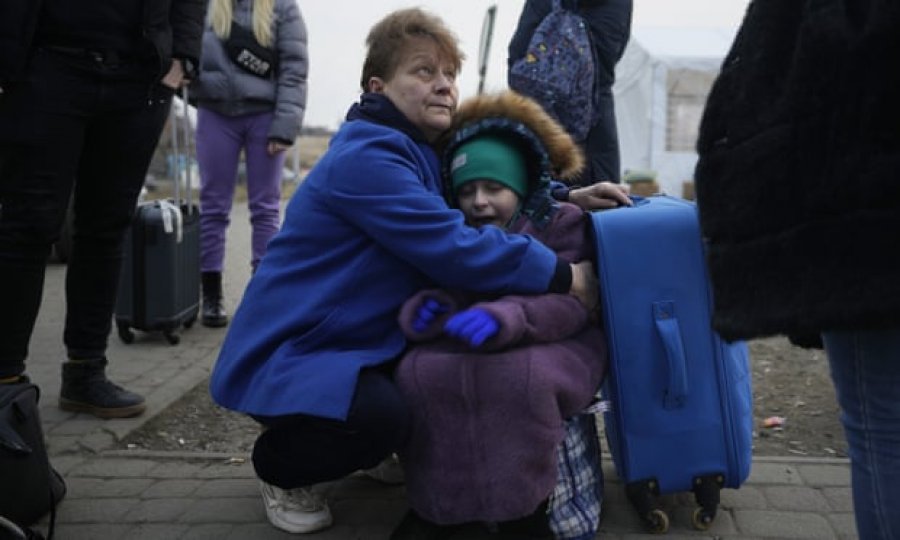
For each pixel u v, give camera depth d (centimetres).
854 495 160
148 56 294
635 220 220
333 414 200
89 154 306
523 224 230
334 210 220
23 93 273
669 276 219
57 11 274
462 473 206
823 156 142
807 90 144
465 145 228
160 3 295
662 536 229
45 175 278
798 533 231
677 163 1541
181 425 333
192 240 459
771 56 153
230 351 225
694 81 1530
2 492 226
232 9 455
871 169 137
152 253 430
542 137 232
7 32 261
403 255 215
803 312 142
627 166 1580
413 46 228
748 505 248
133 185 314
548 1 403
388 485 266
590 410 218
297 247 226
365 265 220
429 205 213
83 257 318
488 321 201
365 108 231
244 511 250
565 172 242
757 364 419
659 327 217
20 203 276
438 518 208
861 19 142
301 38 467
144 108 304
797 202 145
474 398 204
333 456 212
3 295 277
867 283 136
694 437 221
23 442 224
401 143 221
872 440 154
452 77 235
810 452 301
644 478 222
